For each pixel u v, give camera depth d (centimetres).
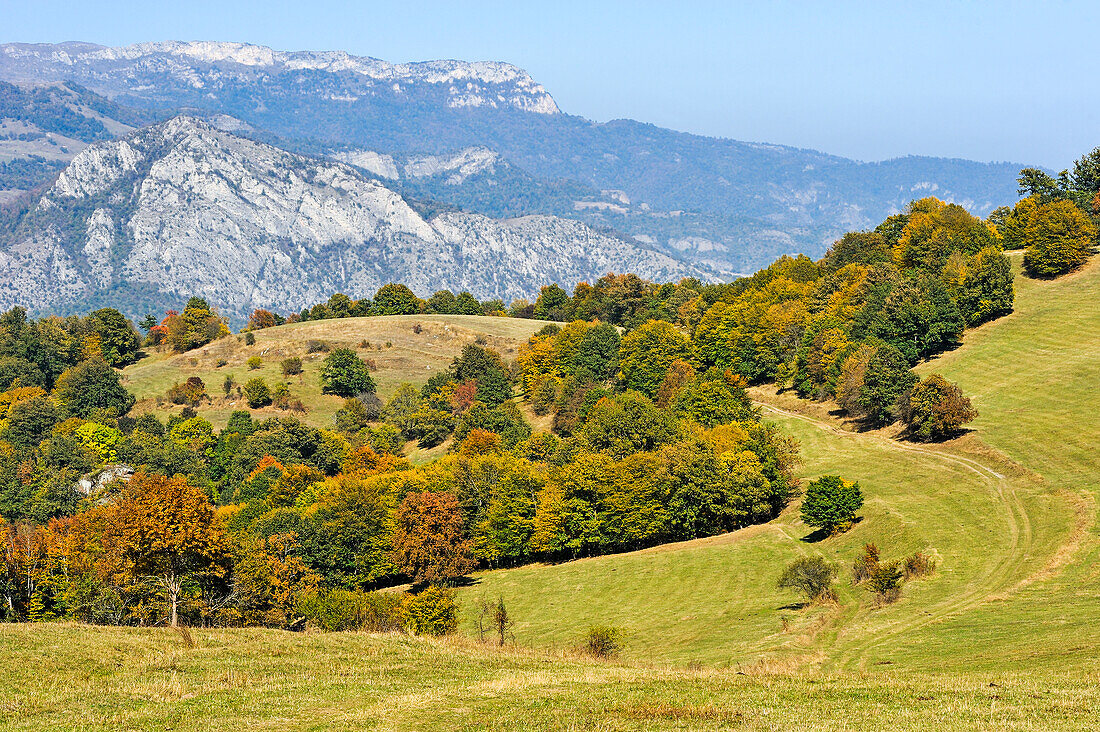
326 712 3509
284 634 4938
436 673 4209
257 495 14712
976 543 8206
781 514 10781
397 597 8031
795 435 13312
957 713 3216
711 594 8512
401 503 10806
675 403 14450
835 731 3053
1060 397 11700
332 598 7762
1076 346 13338
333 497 11800
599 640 5816
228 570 7538
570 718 3312
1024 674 4088
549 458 13325
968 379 13250
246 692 3794
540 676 4109
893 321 14825
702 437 11688
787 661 5784
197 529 7031
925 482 10244
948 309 14662
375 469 15062
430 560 10056
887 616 6794
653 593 8812
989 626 6000
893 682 3816
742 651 6359
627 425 12812
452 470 12112
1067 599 6406
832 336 14612
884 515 9412
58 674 3972
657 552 10162
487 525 10856
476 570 11000
